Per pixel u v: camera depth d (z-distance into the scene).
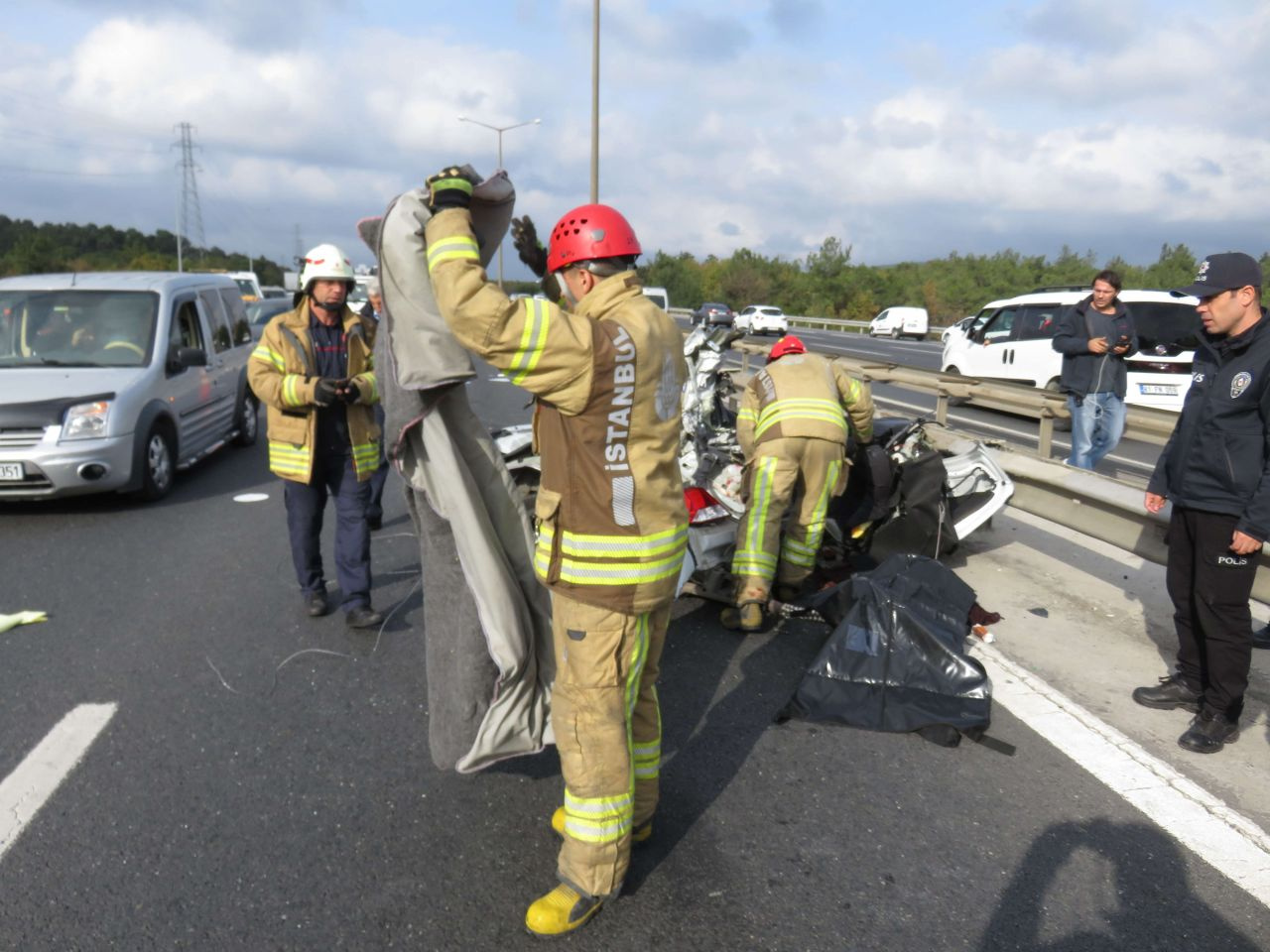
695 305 82.19
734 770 3.53
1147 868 2.94
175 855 2.96
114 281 8.91
